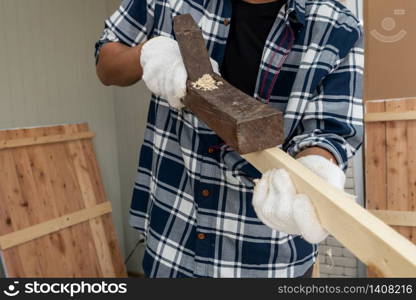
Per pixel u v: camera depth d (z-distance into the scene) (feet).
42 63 7.55
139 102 8.71
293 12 2.42
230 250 2.65
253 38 2.57
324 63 2.39
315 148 2.05
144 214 3.11
